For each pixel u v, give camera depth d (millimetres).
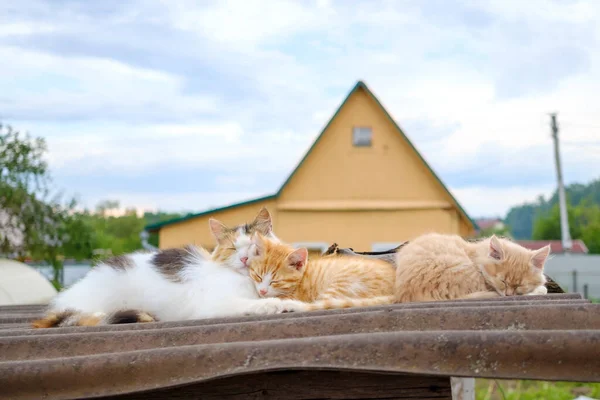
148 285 3270
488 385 10875
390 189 13258
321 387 2186
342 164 13227
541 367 1912
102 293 3270
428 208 13156
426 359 1931
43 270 10500
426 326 2211
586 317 2166
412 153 13258
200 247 3748
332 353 1949
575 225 39125
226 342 2184
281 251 3465
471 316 2215
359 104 13297
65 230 9711
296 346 1978
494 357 1921
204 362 1984
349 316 2254
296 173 13094
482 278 3637
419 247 3652
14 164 8953
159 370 1994
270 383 2199
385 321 2229
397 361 1930
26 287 6523
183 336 2248
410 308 2381
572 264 24859
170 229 12969
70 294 3318
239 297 3158
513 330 2062
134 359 2006
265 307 2936
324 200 13133
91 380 2004
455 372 1916
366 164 13281
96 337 2258
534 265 3695
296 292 3449
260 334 2236
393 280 3492
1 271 6617
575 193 41750
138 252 3660
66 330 2463
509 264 3611
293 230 12930
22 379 1997
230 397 2199
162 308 3256
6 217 9156
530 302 2598
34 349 2227
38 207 9414
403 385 2166
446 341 1939
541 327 2170
